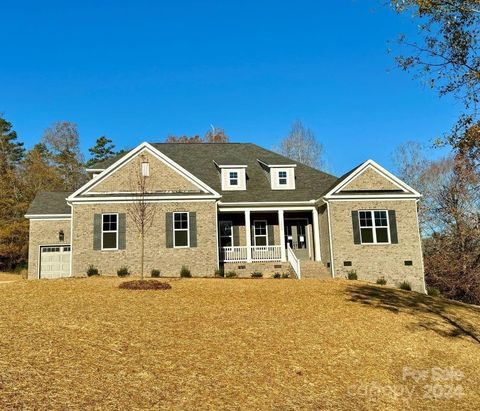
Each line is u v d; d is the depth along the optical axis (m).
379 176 25.38
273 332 11.68
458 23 10.91
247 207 25.84
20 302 13.08
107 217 23.28
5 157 47.88
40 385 6.91
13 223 38.94
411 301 17.55
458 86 11.30
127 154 24.02
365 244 24.36
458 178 31.45
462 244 33.22
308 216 28.00
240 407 7.26
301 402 7.84
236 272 25.09
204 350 9.80
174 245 23.41
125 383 7.52
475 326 15.04
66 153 56.09
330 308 14.71
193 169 29.11
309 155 52.03
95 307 12.87
